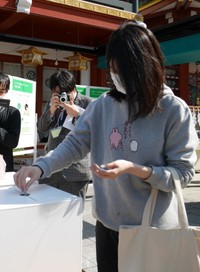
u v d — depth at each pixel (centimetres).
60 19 629
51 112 286
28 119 521
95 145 154
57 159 153
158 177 130
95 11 648
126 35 130
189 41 636
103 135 150
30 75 805
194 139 138
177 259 132
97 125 154
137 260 132
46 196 142
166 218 136
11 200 134
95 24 659
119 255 136
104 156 149
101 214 151
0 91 329
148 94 128
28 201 132
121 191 140
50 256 132
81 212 139
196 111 779
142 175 129
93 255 318
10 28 740
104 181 148
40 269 130
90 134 159
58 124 295
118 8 698
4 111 321
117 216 144
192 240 131
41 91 815
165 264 132
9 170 320
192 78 1107
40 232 129
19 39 702
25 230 125
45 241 131
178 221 136
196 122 774
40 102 815
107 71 142
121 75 130
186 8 936
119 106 143
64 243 135
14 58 770
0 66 768
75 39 825
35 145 542
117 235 148
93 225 403
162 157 139
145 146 136
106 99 151
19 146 496
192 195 578
